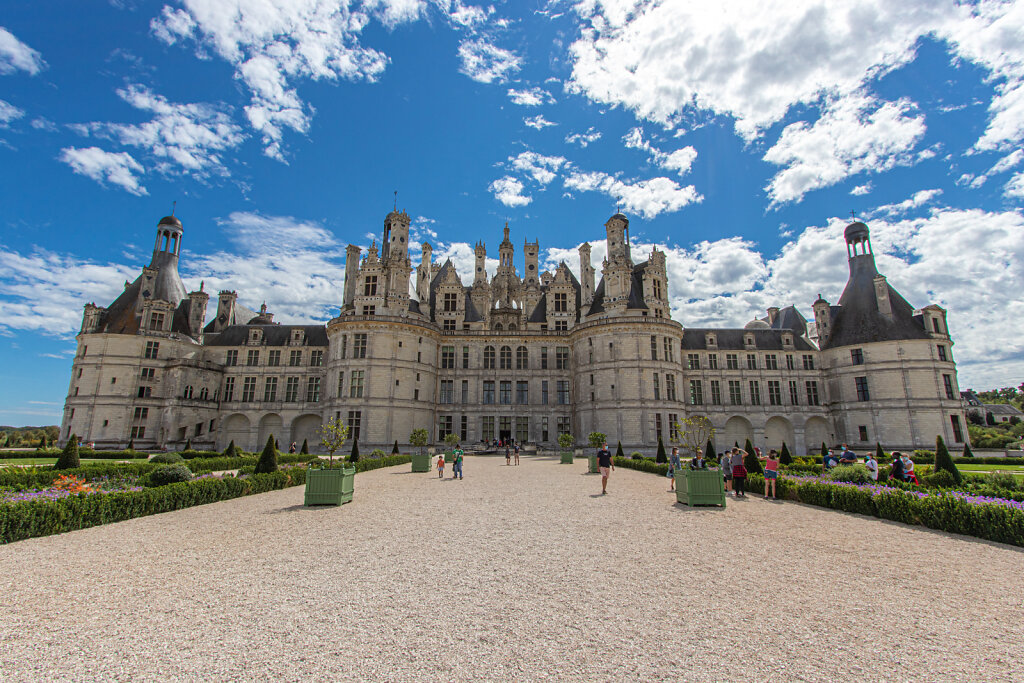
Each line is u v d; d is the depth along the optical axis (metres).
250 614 9.42
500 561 13.05
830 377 72.06
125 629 8.72
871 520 18.98
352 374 62.81
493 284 88.88
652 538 15.74
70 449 31.12
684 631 8.70
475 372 73.00
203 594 10.50
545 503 22.67
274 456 30.73
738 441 72.88
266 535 16.08
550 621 9.12
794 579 11.66
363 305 65.94
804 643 8.25
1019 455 56.38
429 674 7.18
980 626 9.01
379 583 11.24
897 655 7.84
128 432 66.00
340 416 61.84
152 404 67.81
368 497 24.62
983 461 49.66
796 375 73.44
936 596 10.59
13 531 15.21
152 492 19.95
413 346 66.44
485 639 8.36
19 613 9.44
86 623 8.98
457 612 9.55
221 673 7.18
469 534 16.23
